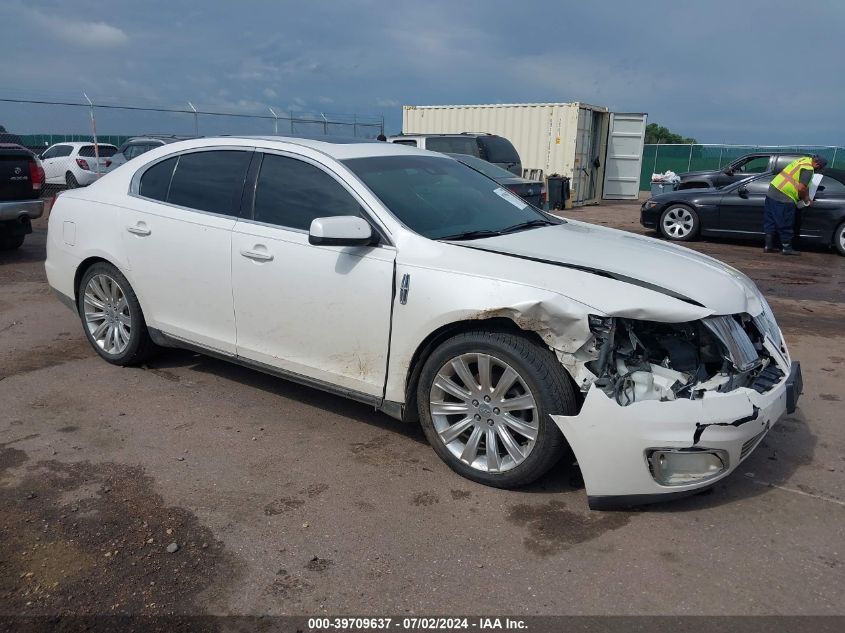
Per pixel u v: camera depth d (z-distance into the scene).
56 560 2.93
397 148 4.68
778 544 3.08
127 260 4.82
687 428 3.06
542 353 3.24
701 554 3.00
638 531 3.17
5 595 2.71
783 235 11.22
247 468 3.73
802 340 6.27
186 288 4.54
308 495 3.46
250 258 4.18
